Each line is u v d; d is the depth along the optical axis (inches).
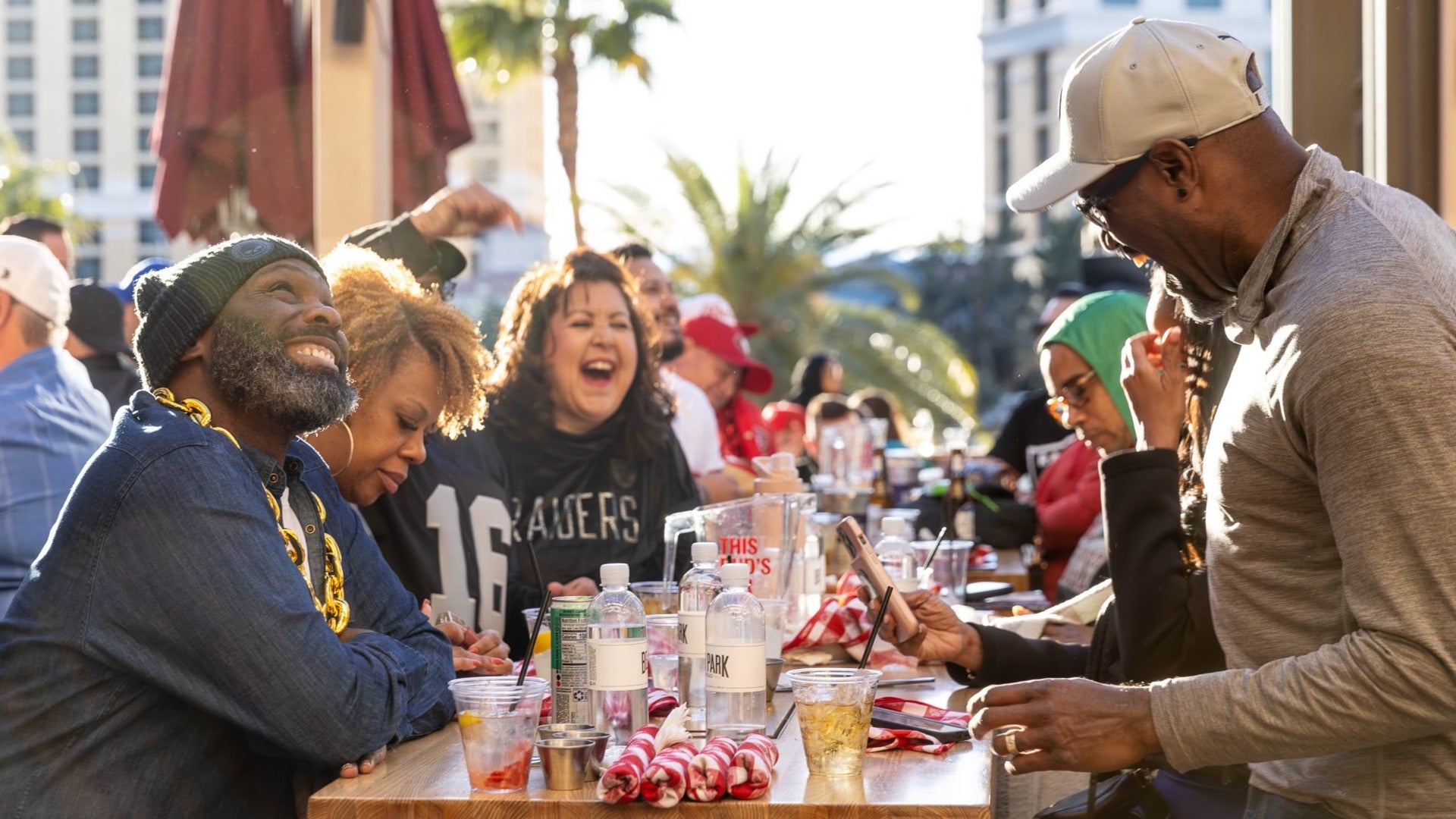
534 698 70.9
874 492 221.6
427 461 122.9
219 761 78.7
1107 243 76.7
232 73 168.1
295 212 168.4
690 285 776.9
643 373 144.9
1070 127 71.9
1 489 141.7
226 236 169.6
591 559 139.7
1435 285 60.9
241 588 74.2
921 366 819.4
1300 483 66.0
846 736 70.0
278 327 80.7
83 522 75.9
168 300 80.8
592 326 140.6
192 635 73.9
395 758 78.5
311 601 77.6
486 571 123.9
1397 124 140.6
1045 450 228.7
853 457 221.6
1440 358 58.9
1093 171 70.2
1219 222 68.2
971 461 247.4
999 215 2068.2
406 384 102.8
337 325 83.6
